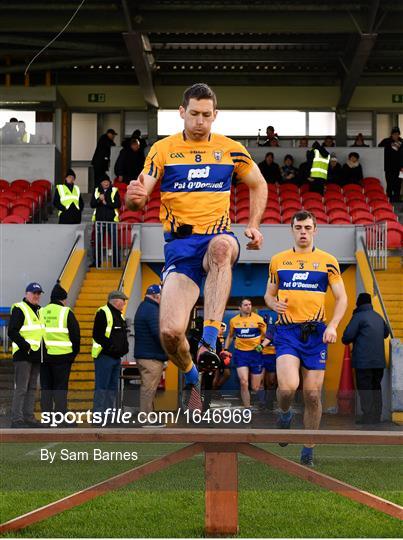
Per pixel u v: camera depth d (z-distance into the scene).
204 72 28.91
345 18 22.33
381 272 19.30
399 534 5.80
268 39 26.06
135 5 22.17
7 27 22.55
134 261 18.56
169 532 5.79
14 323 11.62
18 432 5.37
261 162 25.61
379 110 29.36
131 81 29.11
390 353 14.21
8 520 6.21
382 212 22.70
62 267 19.28
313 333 8.13
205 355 4.45
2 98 28.27
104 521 6.20
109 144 25.73
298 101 29.23
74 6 22.06
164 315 4.63
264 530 5.86
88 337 17.02
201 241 4.81
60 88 29.05
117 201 19.61
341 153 26.50
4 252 19.30
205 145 4.93
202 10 22.31
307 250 8.23
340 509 6.68
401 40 26.23
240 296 19.56
